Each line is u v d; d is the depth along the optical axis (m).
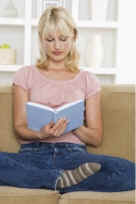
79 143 2.30
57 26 2.30
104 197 1.70
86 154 2.06
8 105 2.34
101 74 4.20
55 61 2.42
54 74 2.42
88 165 1.84
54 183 1.82
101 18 4.04
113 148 2.31
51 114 2.09
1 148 2.31
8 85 2.42
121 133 2.31
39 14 3.97
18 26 4.12
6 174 1.86
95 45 4.04
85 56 4.12
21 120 2.30
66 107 2.09
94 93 2.38
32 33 4.12
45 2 3.99
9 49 3.93
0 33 4.12
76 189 1.83
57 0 4.00
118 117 2.32
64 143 2.25
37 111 2.09
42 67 2.44
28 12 3.94
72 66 2.44
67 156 2.09
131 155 2.29
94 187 1.83
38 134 2.19
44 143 2.24
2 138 2.31
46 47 2.36
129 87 2.37
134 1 4.07
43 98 2.34
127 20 4.07
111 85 2.41
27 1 3.93
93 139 2.29
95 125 2.31
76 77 2.41
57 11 2.35
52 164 2.03
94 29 4.20
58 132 2.11
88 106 2.36
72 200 1.68
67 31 2.32
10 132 2.33
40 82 2.38
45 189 1.83
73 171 1.86
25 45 3.95
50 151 2.19
